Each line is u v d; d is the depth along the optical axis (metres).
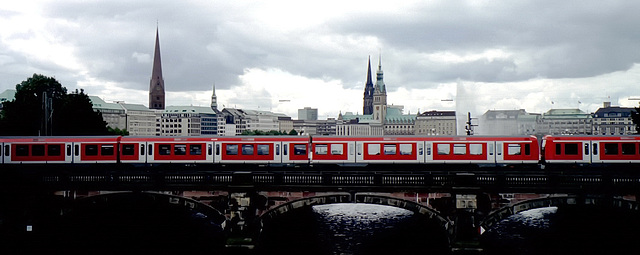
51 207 46.00
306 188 43.34
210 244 52.28
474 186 41.47
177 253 48.09
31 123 82.81
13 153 57.91
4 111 85.19
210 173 44.47
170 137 58.44
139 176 45.00
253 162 57.81
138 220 58.66
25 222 46.25
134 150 58.41
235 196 43.75
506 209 41.72
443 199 42.16
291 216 53.75
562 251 49.56
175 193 44.69
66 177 45.56
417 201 42.47
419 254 49.31
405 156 57.12
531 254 48.81
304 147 57.78
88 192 45.50
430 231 52.00
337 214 74.75
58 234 48.22
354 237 57.94
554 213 70.81
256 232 43.53
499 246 52.41
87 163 58.38
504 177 41.72
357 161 57.44
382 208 80.94
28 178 45.78
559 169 57.53
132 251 49.06
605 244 53.62
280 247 51.72
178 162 58.25
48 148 57.97
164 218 60.38
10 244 46.47
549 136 57.53
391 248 51.94
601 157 56.31
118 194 45.22
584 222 57.78
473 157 56.66
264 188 43.69
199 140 58.19
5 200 46.34
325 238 57.34
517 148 56.59
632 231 52.72
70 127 85.12
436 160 56.88
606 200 40.56
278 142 57.88
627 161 55.97
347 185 43.09
